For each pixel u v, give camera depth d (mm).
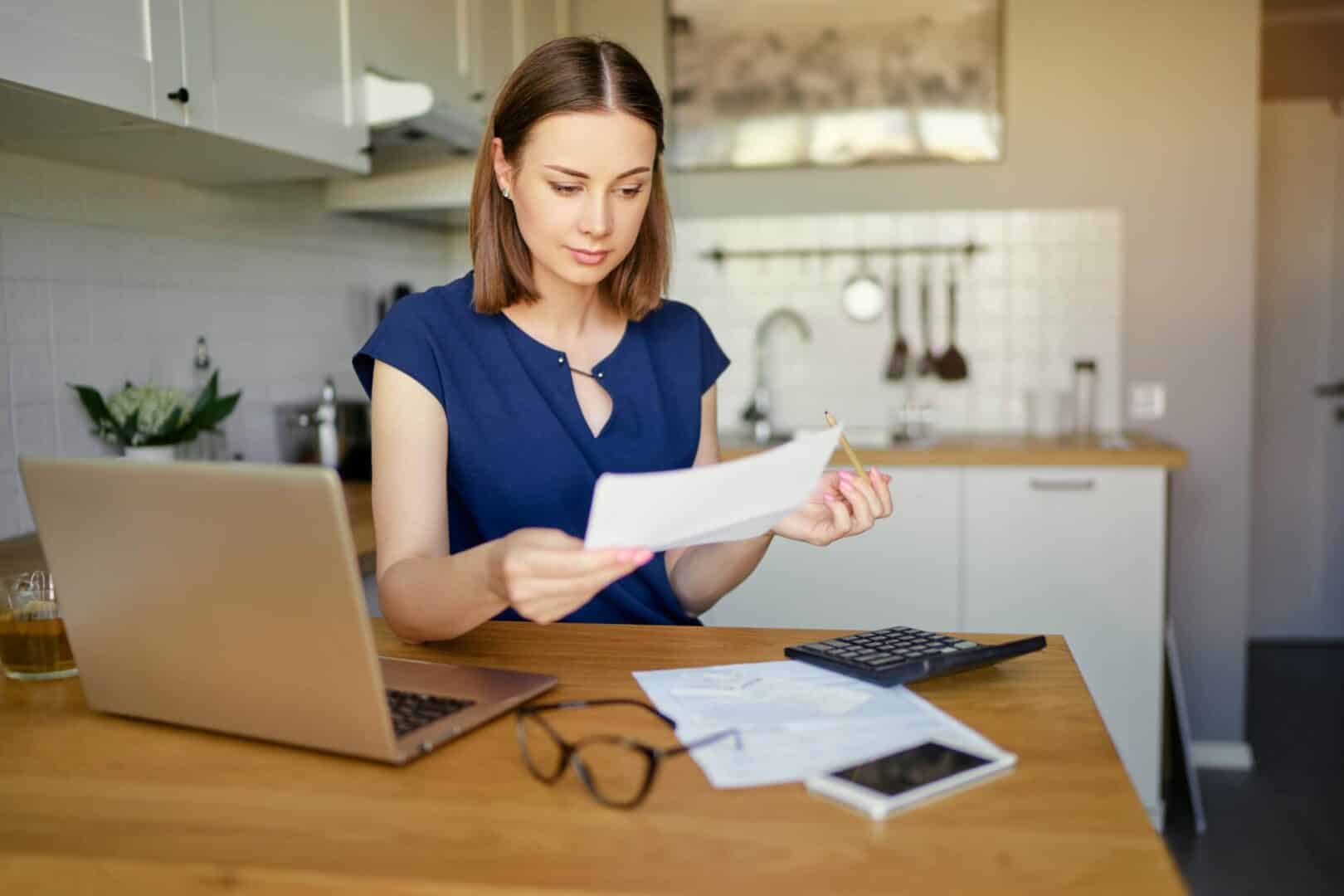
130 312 2111
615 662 1019
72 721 907
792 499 897
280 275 2627
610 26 3500
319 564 748
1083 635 2879
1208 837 2770
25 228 1867
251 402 2494
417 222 3355
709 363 1462
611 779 756
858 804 700
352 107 2176
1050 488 2859
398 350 1213
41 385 1896
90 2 1462
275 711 820
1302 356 4449
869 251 3430
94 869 654
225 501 768
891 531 2920
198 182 2295
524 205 1164
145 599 843
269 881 637
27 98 1437
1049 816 691
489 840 673
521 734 768
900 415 3418
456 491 1294
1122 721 2877
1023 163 3342
